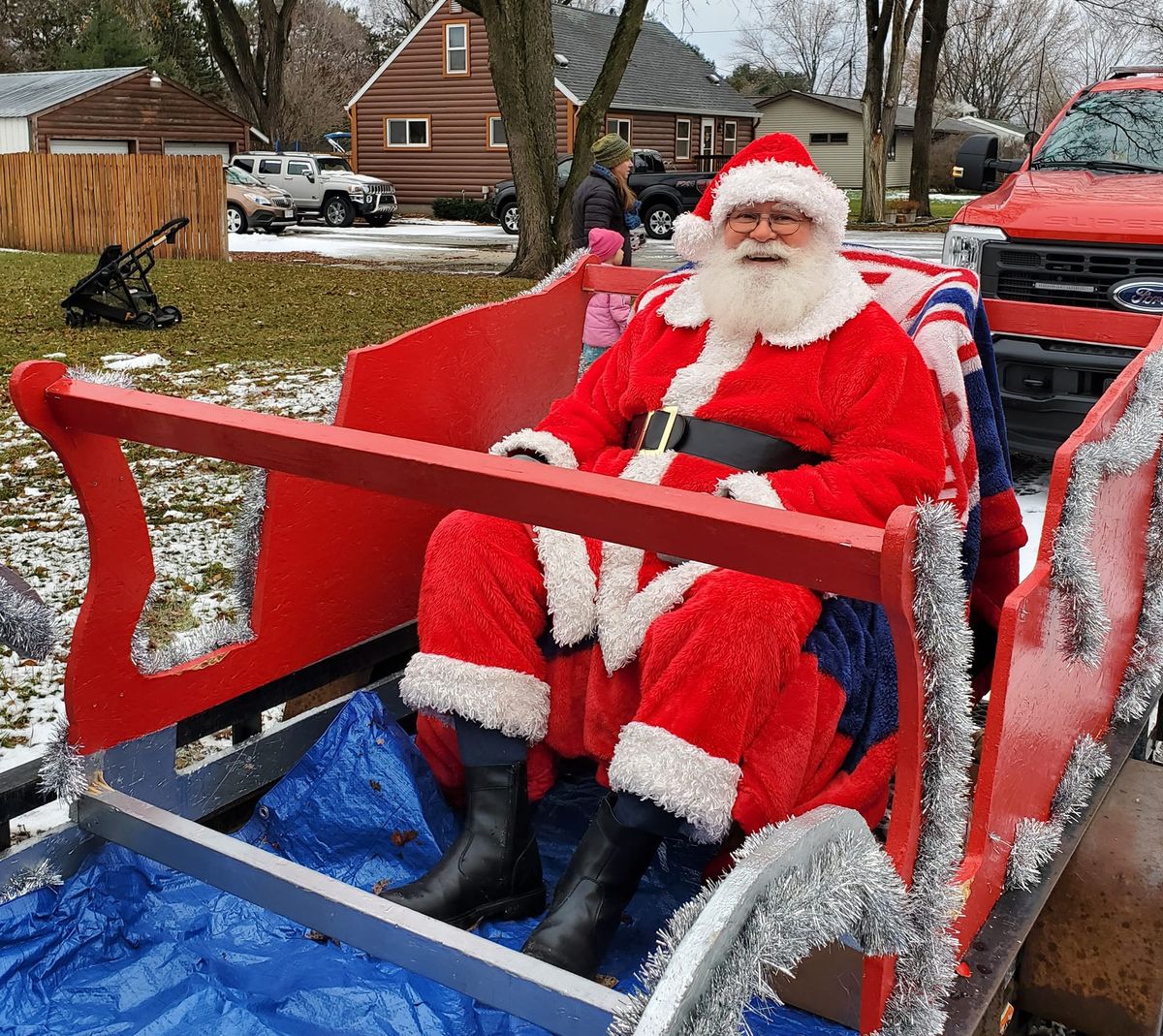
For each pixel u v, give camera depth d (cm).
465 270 1738
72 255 1973
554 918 187
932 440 232
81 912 206
